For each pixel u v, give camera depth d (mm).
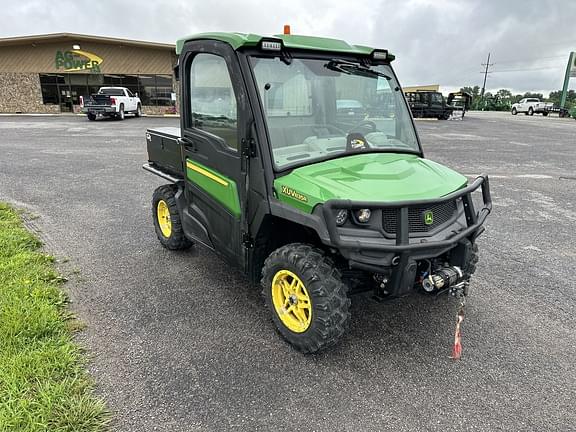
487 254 5039
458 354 3025
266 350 3158
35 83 30750
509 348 3227
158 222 5098
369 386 2795
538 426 2484
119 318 3551
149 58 30391
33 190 7793
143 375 2854
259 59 3104
